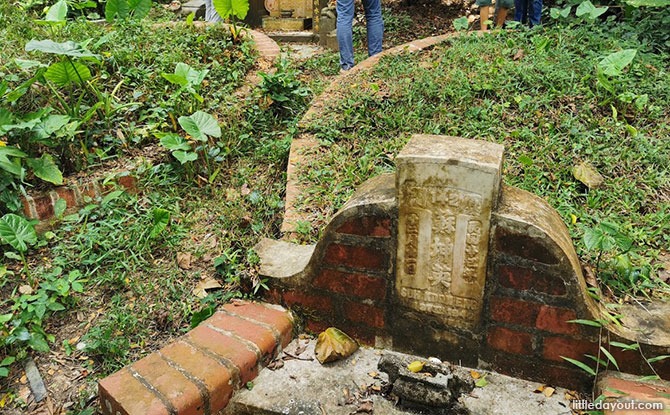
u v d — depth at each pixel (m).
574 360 2.19
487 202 2.08
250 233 3.28
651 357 2.12
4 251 3.12
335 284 2.49
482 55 4.57
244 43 5.51
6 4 5.65
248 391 2.32
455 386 2.23
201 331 2.49
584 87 3.92
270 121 4.46
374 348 2.53
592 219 2.93
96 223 3.38
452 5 8.84
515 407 2.17
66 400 2.47
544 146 3.43
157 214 3.13
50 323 2.82
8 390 2.52
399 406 2.23
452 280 2.26
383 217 2.27
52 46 3.65
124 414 2.10
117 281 3.00
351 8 5.46
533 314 2.20
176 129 4.12
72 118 3.82
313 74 5.69
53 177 3.41
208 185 3.73
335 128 3.92
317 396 2.28
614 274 2.55
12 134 3.47
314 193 3.32
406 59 4.80
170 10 7.71
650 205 3.06
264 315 2.60
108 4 5.46
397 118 3.83
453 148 2.20
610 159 3.29
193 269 3.08
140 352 2.65
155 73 4.53
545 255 2.09
